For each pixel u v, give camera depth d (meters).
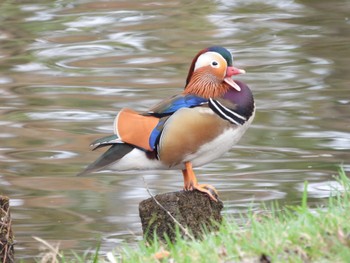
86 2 27.61
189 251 6.96
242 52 21.69
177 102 9.04
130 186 13.32
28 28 24.56
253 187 12.91
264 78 19.14
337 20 24.80
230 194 12.62
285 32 23.69
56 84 19.17
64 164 14.37
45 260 7.71
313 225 6.91
